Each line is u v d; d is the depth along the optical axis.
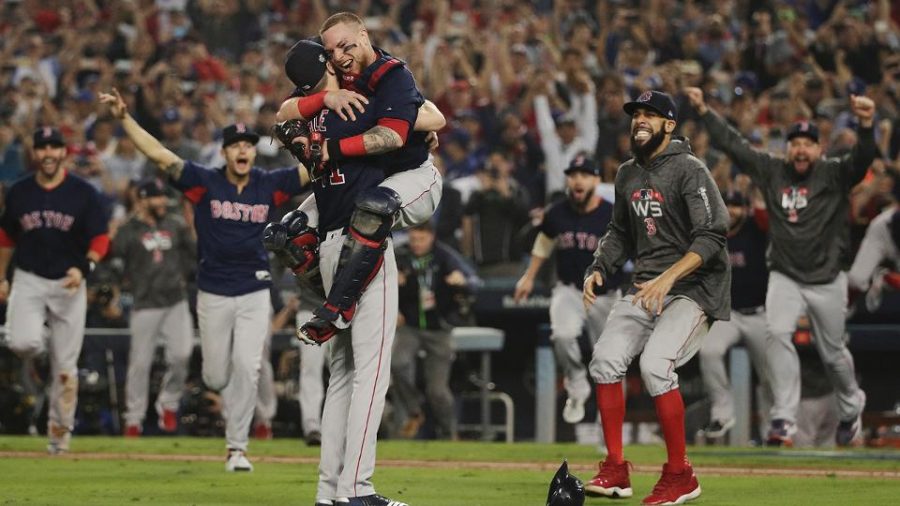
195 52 70.69
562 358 39.72
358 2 76.50
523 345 53.41
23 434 48.84
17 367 49.75
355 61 20.56
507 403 50.44
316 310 20.16
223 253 31.84
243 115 57.47
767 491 25.91
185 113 64.50
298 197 50.44
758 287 41.47
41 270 35.50
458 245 54.22
